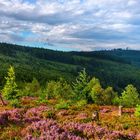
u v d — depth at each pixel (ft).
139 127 70.28
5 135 47.80
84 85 189.67
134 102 198.18
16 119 59.21
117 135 52.95
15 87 166.20
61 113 91.76
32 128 50.42
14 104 110.22
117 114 101.86
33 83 273.33
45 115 81.00
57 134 46.98
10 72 168.86
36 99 160.04
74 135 48.73
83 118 77.56
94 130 53.98
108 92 207.72
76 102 155.02
